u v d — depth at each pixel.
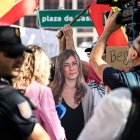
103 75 5.40
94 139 3.68
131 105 3.65
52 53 11.23
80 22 11.97
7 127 4.28
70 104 7.18
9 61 4.54
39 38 10.59
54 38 11.24
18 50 4.54
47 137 4.44
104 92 7.63
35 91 6.28
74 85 7.23
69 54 7.27
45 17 11.95
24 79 6.23
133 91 3.72
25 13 9.11
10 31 4.57
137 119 3.64
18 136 4.34
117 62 8.05
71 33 8.03
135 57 5.25
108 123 3.64
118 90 3.75
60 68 7.25
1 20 8.84
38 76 6.42
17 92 4.40
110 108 3.64
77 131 7.08
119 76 5.27
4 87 4.39
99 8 9.27
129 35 6.32
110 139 3.65
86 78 8.11
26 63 6.23
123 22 5.95
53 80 7.32
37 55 6.37
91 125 3.71
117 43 8.64
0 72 4.54
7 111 4.28
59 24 11.96
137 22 6.13
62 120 7.08
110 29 5.85
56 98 7.21
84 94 7.23
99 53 5.66
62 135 6.36
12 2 8.93
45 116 6.25
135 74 5.25
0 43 4.52
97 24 9.28
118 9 6.33
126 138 3.64
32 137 4.38
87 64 8.02
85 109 7.19
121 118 3.62
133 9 6.04
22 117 4.30
